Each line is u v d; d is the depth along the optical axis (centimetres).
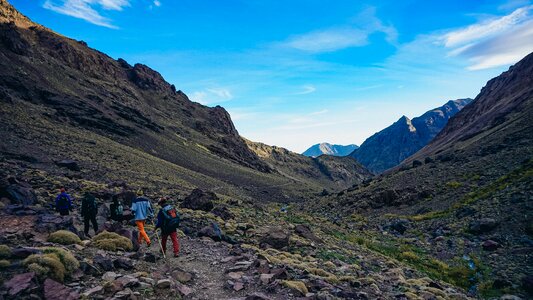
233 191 10706
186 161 13950
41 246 991
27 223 1177
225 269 1191
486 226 3331
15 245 966
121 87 19838
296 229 2612
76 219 1677
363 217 5659
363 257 2241
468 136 10788
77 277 839
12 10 18362
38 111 9788
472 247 2992
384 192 6291
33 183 2577
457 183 5659
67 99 12488
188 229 1892
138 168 7906
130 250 1219
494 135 8056
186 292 903
